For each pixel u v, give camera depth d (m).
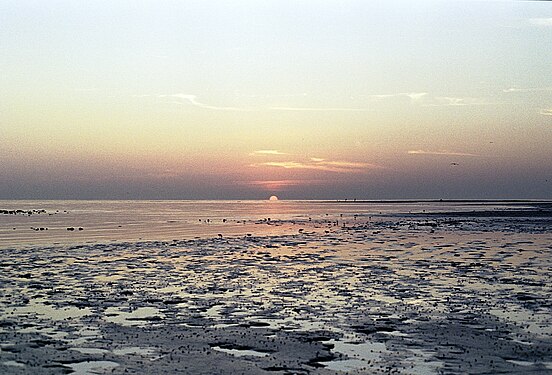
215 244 43.03
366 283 25.38
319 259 33.94
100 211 119.12
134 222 73.88
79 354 14.99
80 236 49.94
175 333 17.06
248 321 18.56
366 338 16.62
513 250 38.28
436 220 76.12
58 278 26.64
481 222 70.12
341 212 113.56
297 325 18.06
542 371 13.84
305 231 57.44
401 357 14.91
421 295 22.64
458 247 40.53
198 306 20.70
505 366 14.20
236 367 14.09
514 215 88.44
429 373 13.73
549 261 32.56
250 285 24.89
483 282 25.55
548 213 95.31
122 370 13.81
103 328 17.59
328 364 14.38
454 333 17.09
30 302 21.30
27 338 16.44
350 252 37.72
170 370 13.83
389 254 36.47
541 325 18.02
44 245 41.62
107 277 26.95
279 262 32.53
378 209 136.00
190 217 89.88
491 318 18.88
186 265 31.17
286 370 13.91
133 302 21.34
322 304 21.03
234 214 103.81
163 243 43.53
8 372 13.56
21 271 28.77
